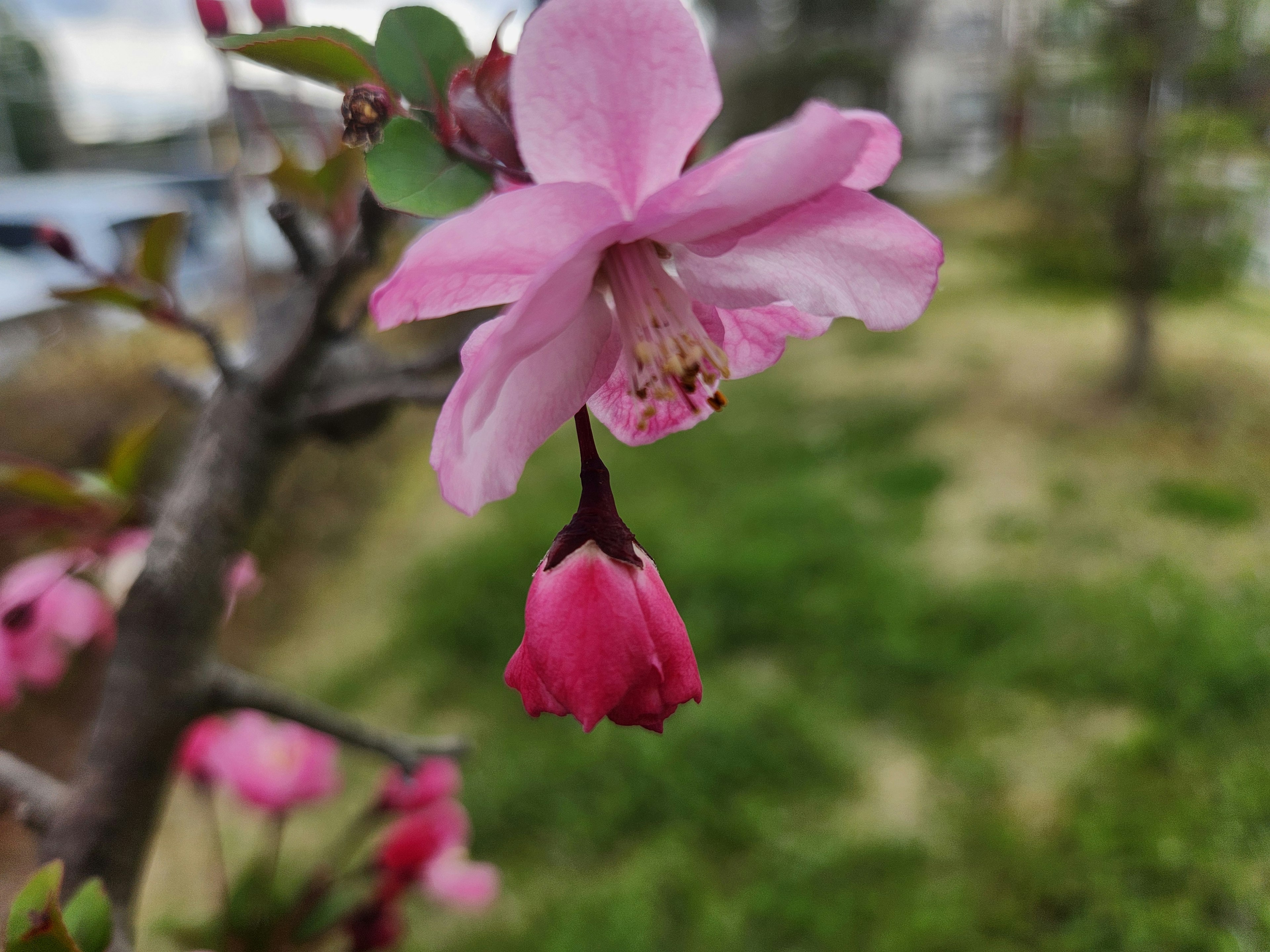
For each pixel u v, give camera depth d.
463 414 0.06
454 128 0.07
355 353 0.13
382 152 0.07
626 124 0.06
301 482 0.56
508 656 0.45
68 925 0.08
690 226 0.06
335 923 0.15
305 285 0.12
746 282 0.07
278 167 0.12
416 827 0.15
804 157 0.06
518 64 0.06
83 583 0.13
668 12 0.06
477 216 0.05
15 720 0.36
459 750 0.12
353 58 0.07
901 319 0.06
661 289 0.07
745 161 0.06
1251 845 0.30
